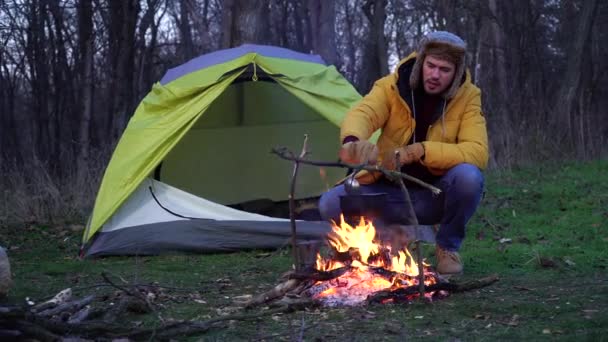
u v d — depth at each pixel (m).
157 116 7.25
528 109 13.48
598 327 3.81
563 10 17.41
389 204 5.05
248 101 8.96
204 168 8.90
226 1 11.62
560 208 8.07
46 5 14.79
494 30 15.02
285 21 19.78
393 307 4.25
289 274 4.43
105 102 15.02
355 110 4.85
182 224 6.72
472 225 7.42
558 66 17.00
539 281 5.01
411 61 4.92
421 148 4.79
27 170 10.20
